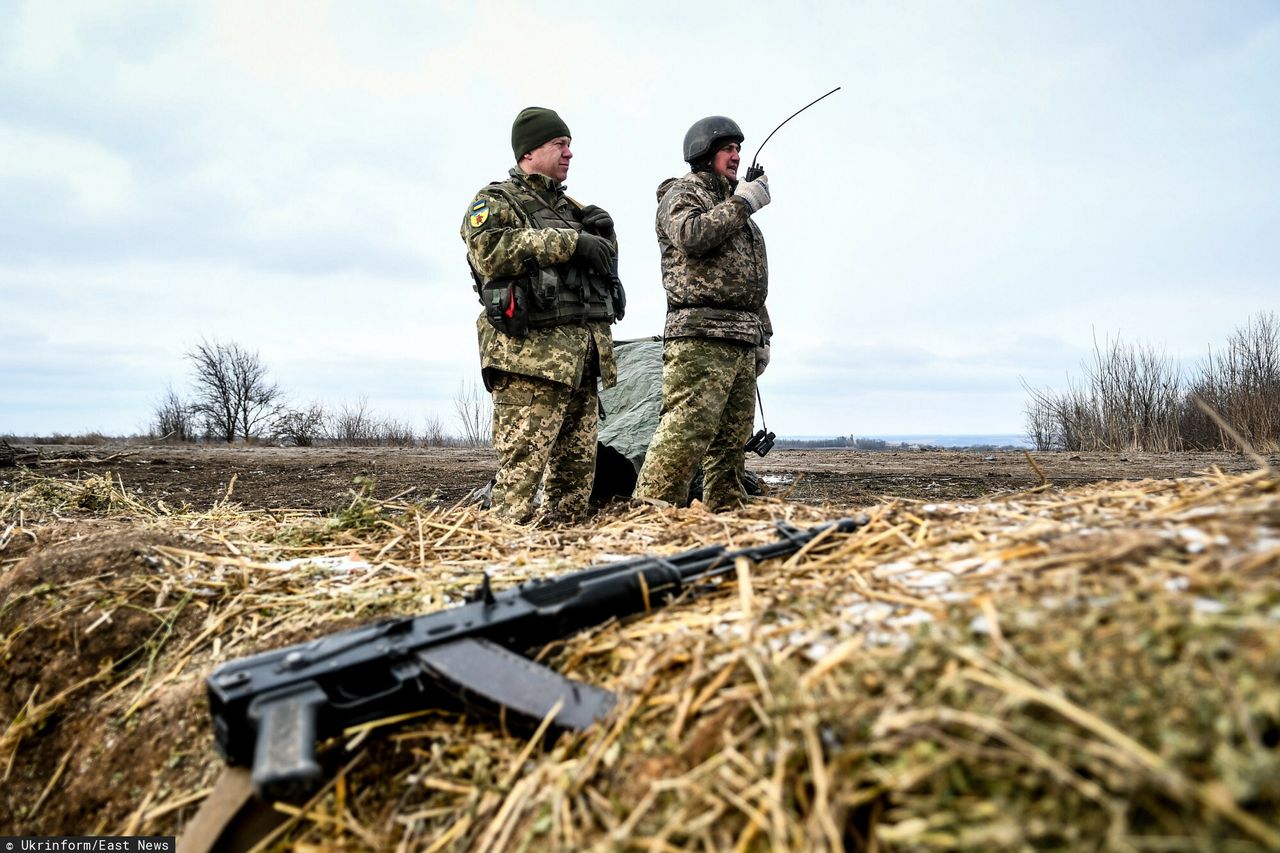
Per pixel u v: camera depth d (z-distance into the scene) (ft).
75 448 45.78
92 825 7.28
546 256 14.30
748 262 16.16
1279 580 4.76
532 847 5.29
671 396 16.12
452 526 11.79
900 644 5.36
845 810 4.40
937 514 8.20
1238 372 44.78
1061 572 5.58
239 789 6.16
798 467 34.47
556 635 7.02
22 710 8.65
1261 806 3.60
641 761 5.46
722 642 6.27
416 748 6.58
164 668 8.63
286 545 11.60
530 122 15.30
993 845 3.92
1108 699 4.26
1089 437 47.34
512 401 14.61
